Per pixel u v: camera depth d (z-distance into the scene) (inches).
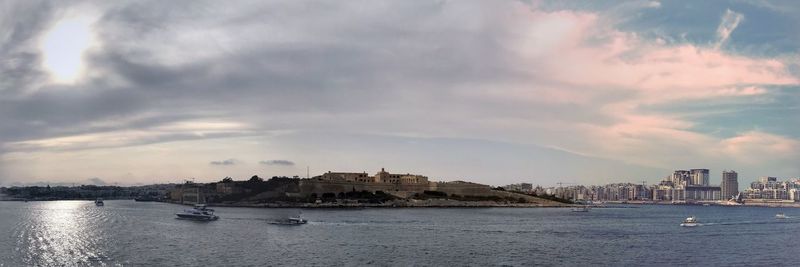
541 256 4173.2
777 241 5541.3
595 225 7588.6
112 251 4276.6
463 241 5113.2
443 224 7209.6
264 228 6387.8
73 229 6294.3
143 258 3917.3
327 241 5017.2
